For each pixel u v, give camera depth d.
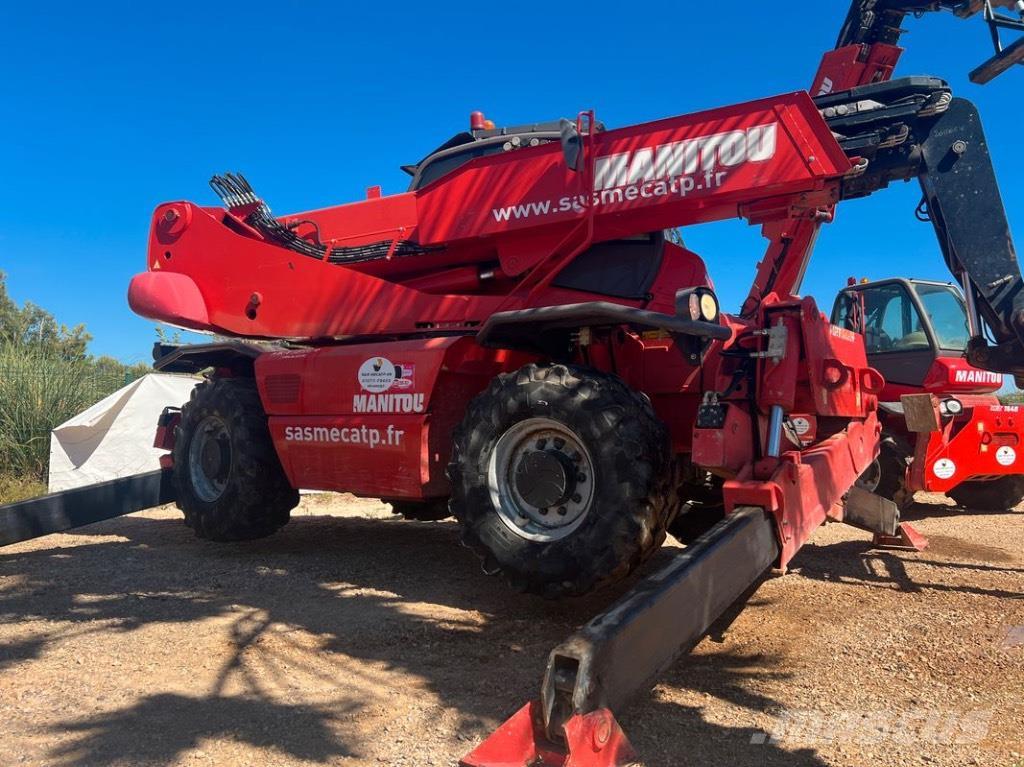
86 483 10.04
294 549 6.36
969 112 4.44
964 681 3.27
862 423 4.83
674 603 2.60
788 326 3.90
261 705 3.08
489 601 4.63
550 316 4.08
